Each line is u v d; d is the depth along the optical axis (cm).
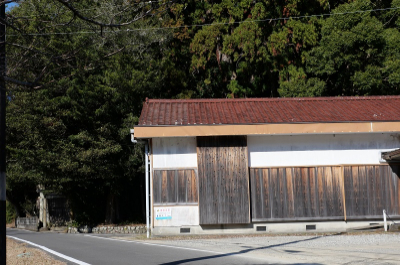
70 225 2473
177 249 1248
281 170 1708
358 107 1850
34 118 2045
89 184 2370
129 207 2653
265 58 2416
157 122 1658
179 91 2494
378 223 1697
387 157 1661
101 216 2508
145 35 2091
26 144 2081
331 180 1709
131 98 2223
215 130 1625
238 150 1688
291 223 1697
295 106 1878
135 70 2181
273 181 1705
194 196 1691
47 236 2103
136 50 2155
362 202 1700
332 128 1631
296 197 1698
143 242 1521
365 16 2244
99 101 2162
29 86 733
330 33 2294
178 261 1010
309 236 1553
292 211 1692
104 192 2464
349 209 1692
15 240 1877
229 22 2412
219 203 1667
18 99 2009
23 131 2075
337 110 1809
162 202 1691
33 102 2047
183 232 1683
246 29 2316
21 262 1056
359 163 1720
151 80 2272
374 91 2417
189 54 2528
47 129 2081
